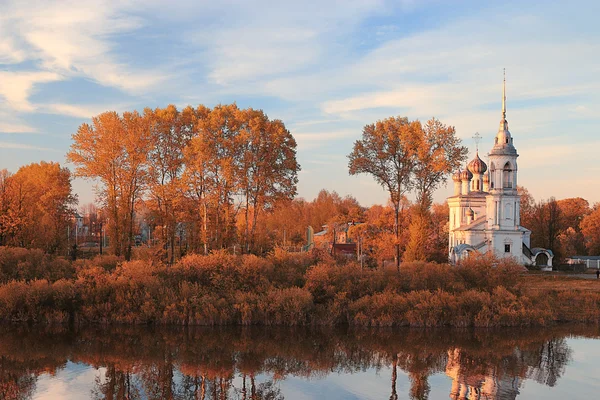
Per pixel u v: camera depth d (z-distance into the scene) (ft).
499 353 138.72
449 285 176.86
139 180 208.03
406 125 199.82
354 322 162.61
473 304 167.02
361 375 120.26
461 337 153.79
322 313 162.91
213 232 214.07
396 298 165.58
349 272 179.73
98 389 107.76
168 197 206.18
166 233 209.67
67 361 125.18
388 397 106.73
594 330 164.76
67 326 153.99
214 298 160.66
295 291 162.81
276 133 211.61
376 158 200.95
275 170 216.33
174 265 178.91
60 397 102.94
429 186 206.80
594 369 126.11
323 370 123.24
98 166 199.31
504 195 279.69
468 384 114.93
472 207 330.34
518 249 280.72
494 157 281.74
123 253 204.33
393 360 131.64
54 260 185.16
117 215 204.44
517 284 186.60
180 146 217.15
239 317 159.94
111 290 161.99
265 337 149.18
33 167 321.73
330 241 395.75
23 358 126.41
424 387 112.57
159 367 122.52
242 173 206.80
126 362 125.39
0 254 176.55
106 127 200.85
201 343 142.00
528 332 160.97
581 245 408.05
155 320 157.48
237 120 211.61
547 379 118.42
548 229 362.53
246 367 124.16
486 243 281.74
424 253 223.51
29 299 156.15
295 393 108.27
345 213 498.28
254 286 169.07
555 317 173.68
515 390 111.45
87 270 166.81
